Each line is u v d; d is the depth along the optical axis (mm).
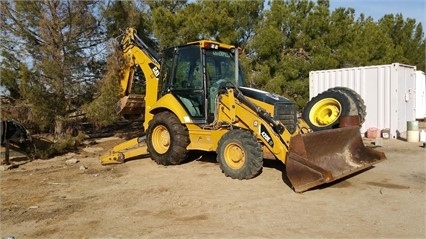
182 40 11656
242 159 6719
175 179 7004
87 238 4375
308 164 5770
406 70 11602
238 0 12703
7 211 5410
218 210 5207
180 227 4621
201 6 12555
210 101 7668
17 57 10031
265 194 5875
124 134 13672
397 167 7598
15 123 9219
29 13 9805
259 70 12695
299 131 7230
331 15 14438
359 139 7195
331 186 6250
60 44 9938
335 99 8391
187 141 7934
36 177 7547
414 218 4770
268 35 12531
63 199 5977
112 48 9805
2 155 9836
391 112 11203
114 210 5355
